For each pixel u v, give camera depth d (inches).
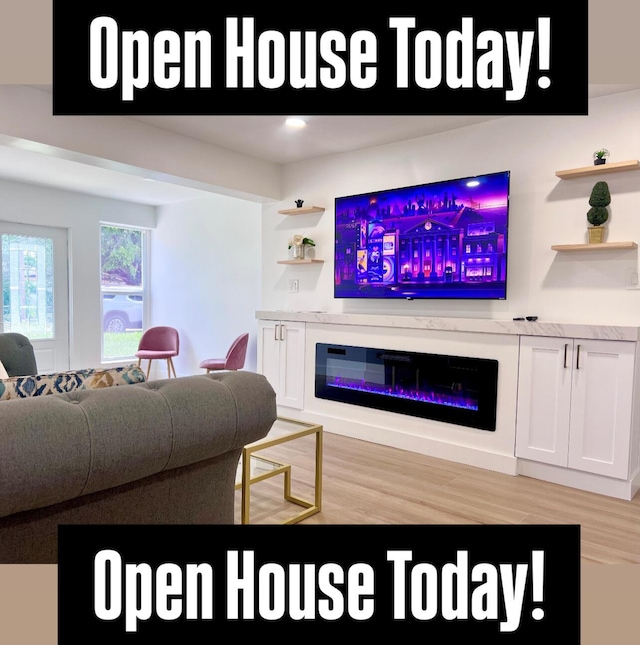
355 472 130.9
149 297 281.6
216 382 70.1
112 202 257.4
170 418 60.7
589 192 125.6
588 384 117.6
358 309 171.5
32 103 125.5
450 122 142.9
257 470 106.2
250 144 167.3
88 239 248.7
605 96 123.0
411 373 149.4
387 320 153.8
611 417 114.8
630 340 111.4
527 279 135.4
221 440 67.0
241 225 232.8
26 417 50.3
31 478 49.0
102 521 60.9
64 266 243.9
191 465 69.7
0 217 217.3
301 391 179.2
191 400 64.0
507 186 133.2
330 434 169.0
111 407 56.6
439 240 147.0
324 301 181.5
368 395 159.8
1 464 47.3
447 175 150.3
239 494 114.2
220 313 243.8
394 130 150.7
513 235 137.6
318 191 182.4
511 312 138.2
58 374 64.5
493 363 132.0
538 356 125.1
